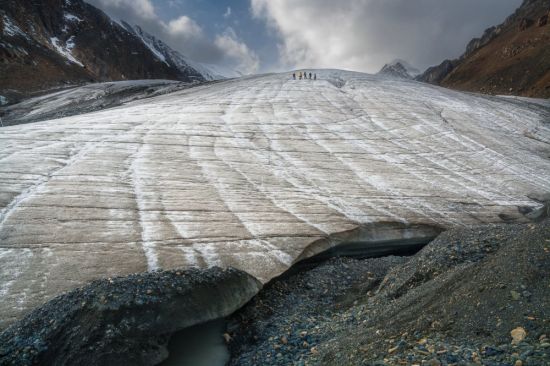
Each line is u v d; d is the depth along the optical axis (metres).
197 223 19.02
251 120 41.25
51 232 16.84
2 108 72.44
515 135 43.34
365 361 7.11
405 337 7.43
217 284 11.27
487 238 12.85
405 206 23.97
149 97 68.31
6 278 13.26
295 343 9.82
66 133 33.34
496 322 6.50
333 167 30.52
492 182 29.94
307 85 61.84
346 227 19.78
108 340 8.48
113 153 28.78
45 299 12.18
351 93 56.34
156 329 9.20
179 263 14.96
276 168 29.16
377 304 11.01
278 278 14.85
